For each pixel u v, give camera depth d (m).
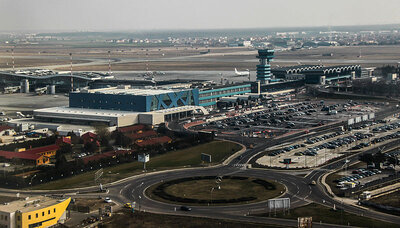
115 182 149.38
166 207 128.12
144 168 163.00
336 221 117.06
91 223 117.94
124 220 119.12
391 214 121.56
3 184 147.38
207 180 150.38
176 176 155.12
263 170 160.12
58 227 116.06
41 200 122.06
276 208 125.38
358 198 132.50
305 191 139.00
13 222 112.44
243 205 128.50
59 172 155.00
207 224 116.12
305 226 109.50
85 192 140.50
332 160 171.00
